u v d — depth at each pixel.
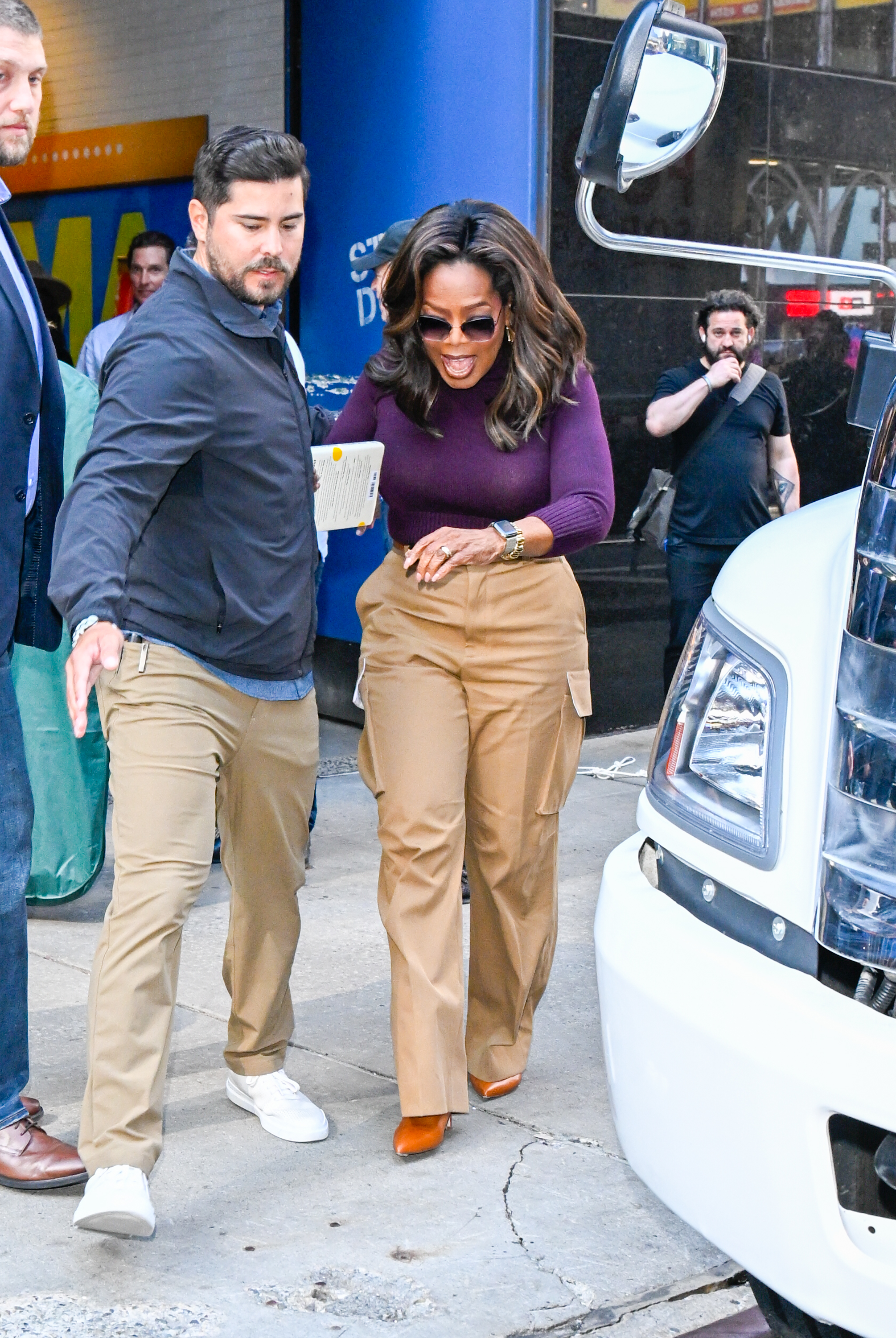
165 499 2.75
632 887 2.13
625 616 6.96
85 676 2.44
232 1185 2.99
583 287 6.52
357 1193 2.97
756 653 2.08
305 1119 3.20
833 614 1.99
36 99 2.74
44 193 9.16
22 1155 2.94
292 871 3.08
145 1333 2.48
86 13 8.58
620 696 7.05
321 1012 3.89
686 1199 1.95
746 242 7.05
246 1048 3.22
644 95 2.59
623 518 6.84
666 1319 2.59
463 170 6.48
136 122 8.37
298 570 2.89
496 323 2.97
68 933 4.46
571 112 6.34
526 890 3.27
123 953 2.65
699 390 5.72
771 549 2.26
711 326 5.79
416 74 6.59
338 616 7.26
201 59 7.84
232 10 7.59
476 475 3.09
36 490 2.92
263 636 2.84
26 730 4.37
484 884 3.27
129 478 2.61
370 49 6.75
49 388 2.90
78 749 4.40
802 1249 1.79
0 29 2.66
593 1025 3.88
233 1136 3.21
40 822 4.41
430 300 2.95
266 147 2.66
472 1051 3.43
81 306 9.03
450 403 3.09
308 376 7.22
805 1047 1.76
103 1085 2.63
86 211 8.88
